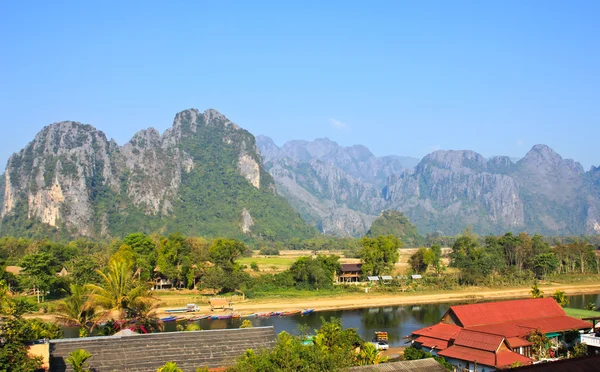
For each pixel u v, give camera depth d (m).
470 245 174.62
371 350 51.12
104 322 63.56
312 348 40.34
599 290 141.88
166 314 101.44
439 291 137.62
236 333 43.16
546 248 176.12
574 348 59.38
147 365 38.75
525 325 64.38
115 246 163.12
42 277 111.31
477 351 55.91
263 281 137.62
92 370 37.25
